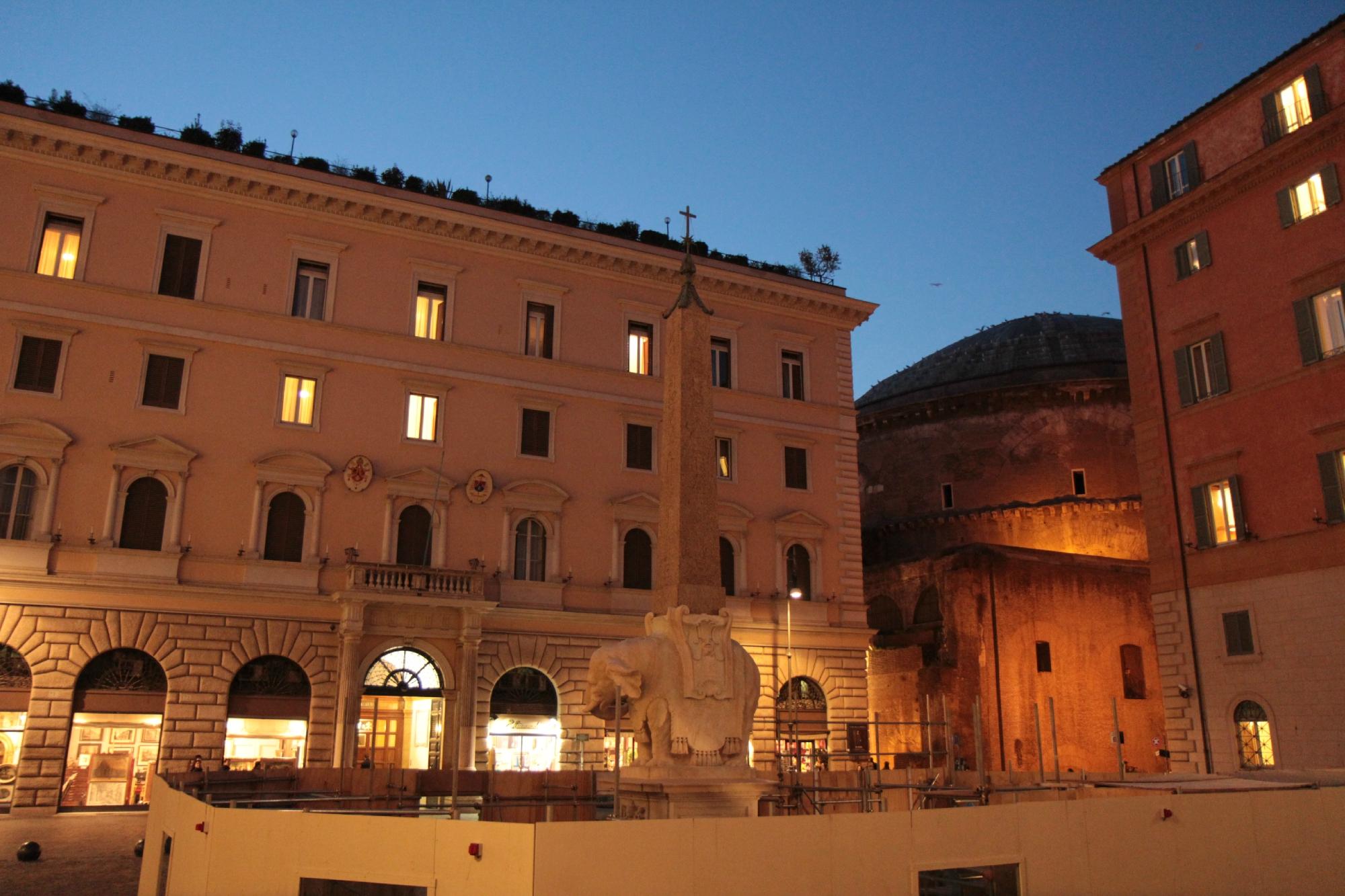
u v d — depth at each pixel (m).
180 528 31.98
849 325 44.81
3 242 31.48
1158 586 33.31
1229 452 31.33
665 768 17.44
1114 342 54.03
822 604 40.97
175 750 30.61
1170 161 34.84
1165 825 13.22
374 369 35.62
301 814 11.53
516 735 35.22
